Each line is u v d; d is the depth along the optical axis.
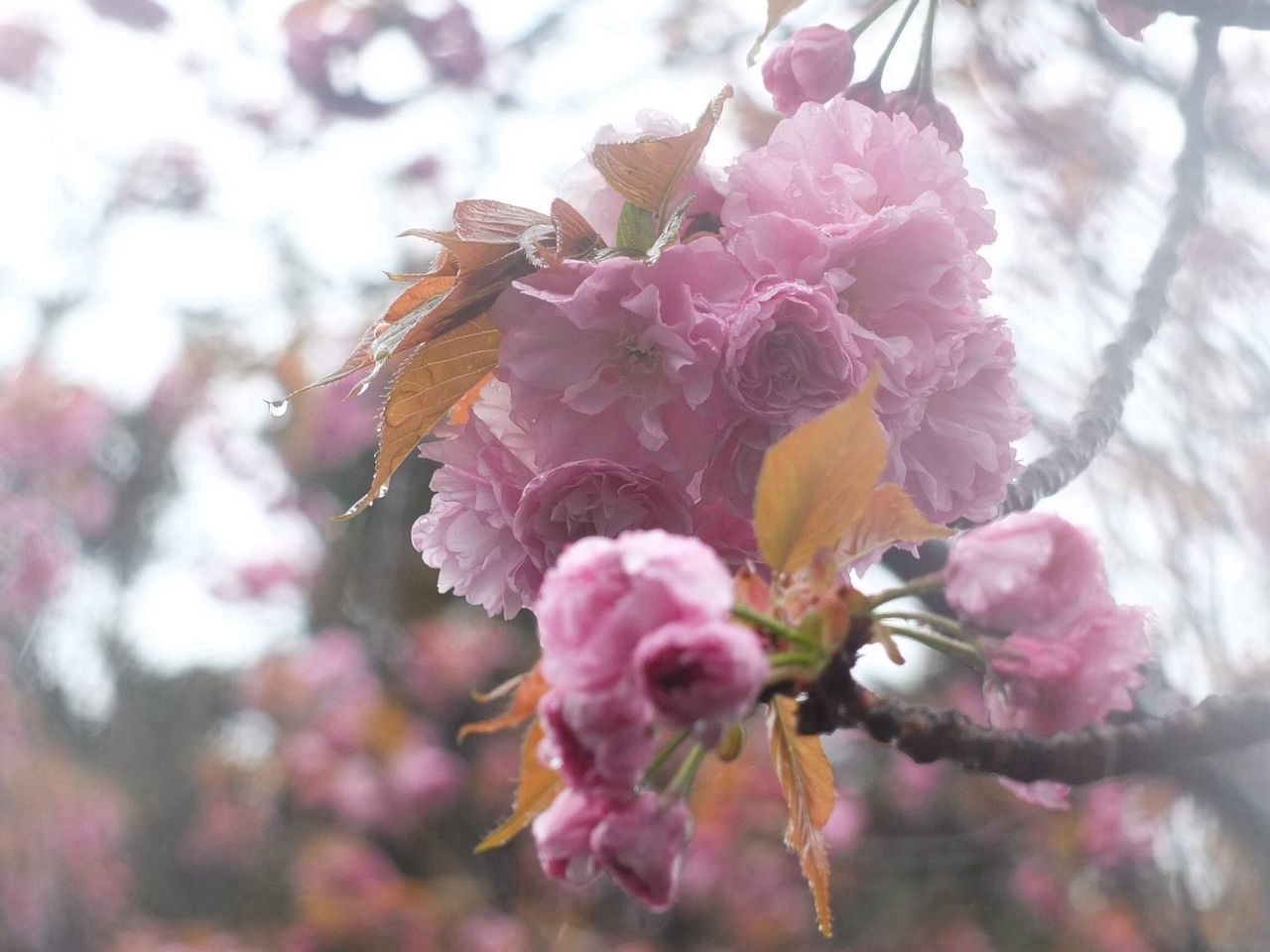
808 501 0.44
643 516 0.50
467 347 0.51
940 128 0.62
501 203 0.52
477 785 2.32
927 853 2.13
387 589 2.02
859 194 0.51
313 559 2.40
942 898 2.11
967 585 0.44
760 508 0.44
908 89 0.62
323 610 2.43
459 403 0.52
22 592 2.34
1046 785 0.47
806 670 0.44
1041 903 1.95
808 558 0.44
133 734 2.53
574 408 0.49
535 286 0.49
